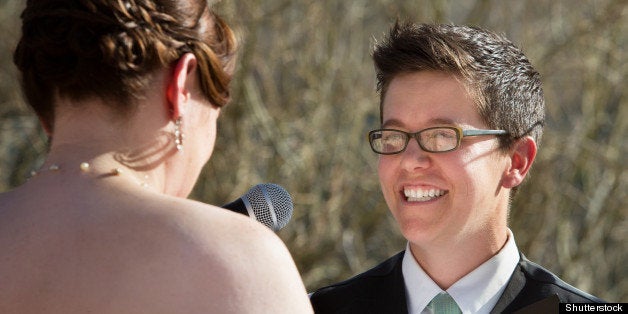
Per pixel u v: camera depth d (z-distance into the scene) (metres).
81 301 3.79
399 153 5.62
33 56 4.25
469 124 5.57
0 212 4.12
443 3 23.95
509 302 5.75
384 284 6.15
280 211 5.52
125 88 4.15
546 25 24.02
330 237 23.33
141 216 3.98
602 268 23.53
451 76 5.52
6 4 24.47
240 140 22.80
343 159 23.44
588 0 23.97
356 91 23.97
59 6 4.19
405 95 5.61
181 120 4.33
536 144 6.00
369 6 24.36
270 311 3.84
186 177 4.48
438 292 5.82
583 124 23.38
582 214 24.03
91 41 4.12
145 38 4.14
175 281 3.82
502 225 5.87
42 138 23.88
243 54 22.48
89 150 4.19
